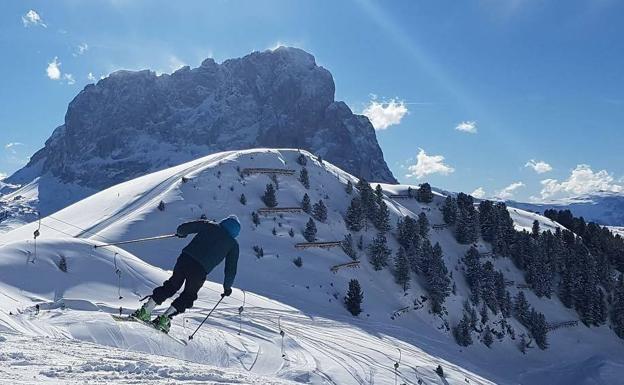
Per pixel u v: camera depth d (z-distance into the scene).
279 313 84.88
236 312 74.25
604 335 150.88
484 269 145.88
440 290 131.62
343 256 133.50
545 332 138.12
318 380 53.09
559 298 161.75
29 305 57.50
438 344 114.31
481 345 128.12
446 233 170.50
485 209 175.88
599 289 159.75
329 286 116.81
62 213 146.00
